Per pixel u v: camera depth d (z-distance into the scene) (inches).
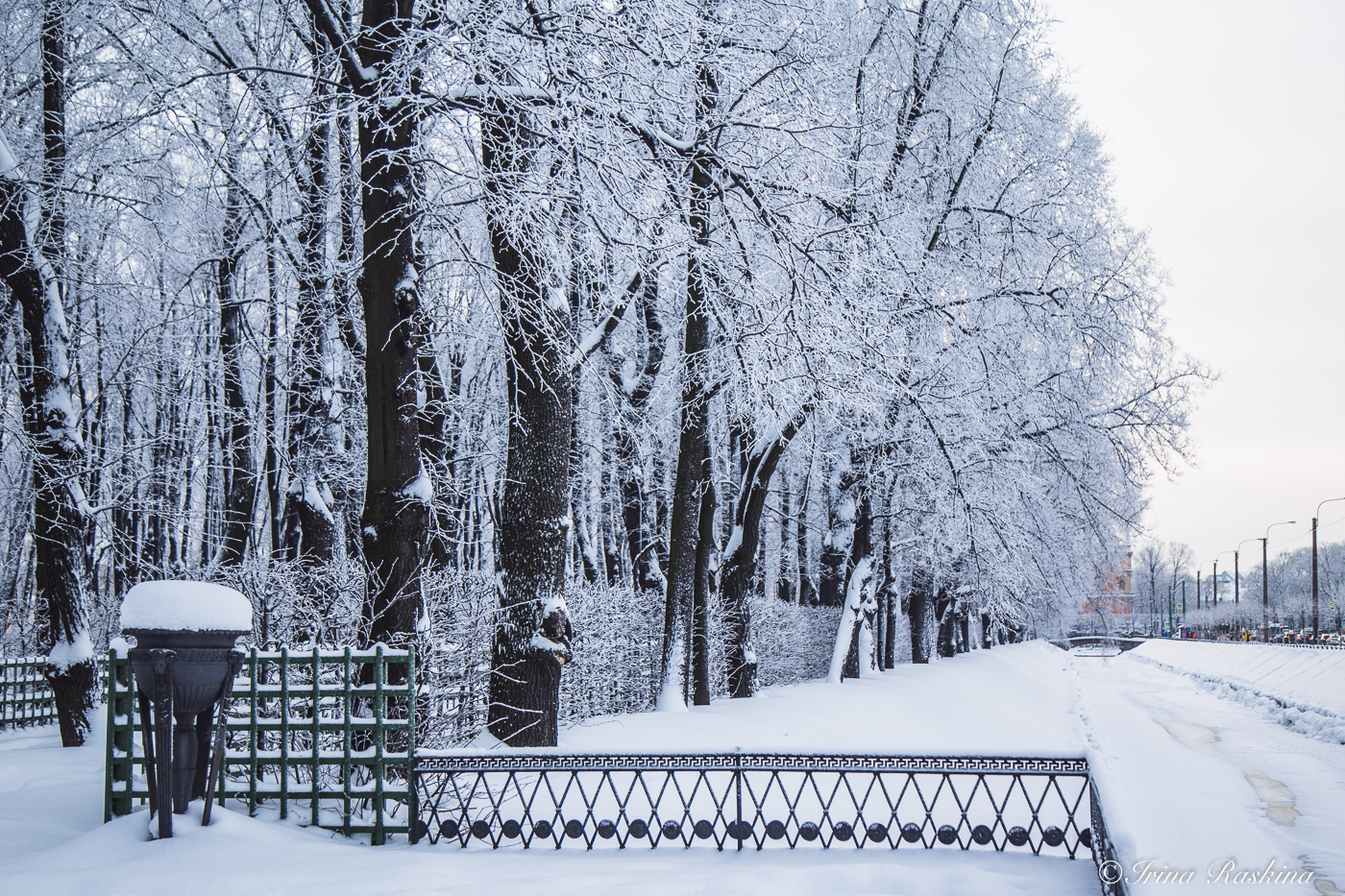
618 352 722.8
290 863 235.3
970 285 771.4
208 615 248.2
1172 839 450.0
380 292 358.6
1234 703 1487.5
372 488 348.8
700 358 600.4
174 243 597.0
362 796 273.6
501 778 341.7
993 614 1259.8
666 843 289.4
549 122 389.1
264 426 588.7
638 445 737.6
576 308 567.5
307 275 523.2
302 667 302.4
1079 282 790.5
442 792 281.4
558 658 410.9
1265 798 616.7
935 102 789.2
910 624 1561.3
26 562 884.6
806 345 470.9
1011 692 1224.8
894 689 886.4
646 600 664.4
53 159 473.4
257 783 277.1
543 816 315.3
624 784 358.9
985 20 809.5
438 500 557.3
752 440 769.6
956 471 754.8
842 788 399.9
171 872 225.1
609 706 598.2
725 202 457.7
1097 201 864.3
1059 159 832.3
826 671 1165.1
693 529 613.6
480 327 604.1
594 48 383.9
